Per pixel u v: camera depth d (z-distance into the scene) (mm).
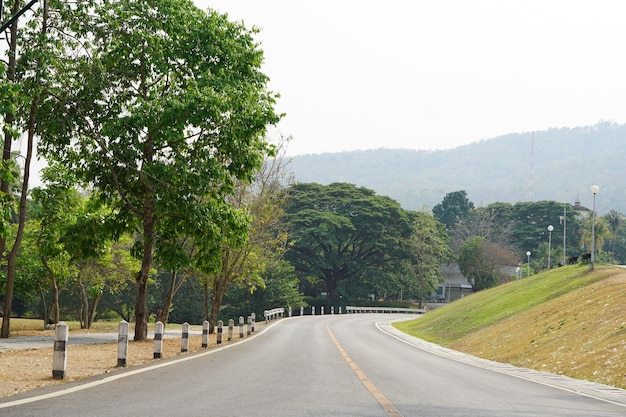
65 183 33875
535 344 29719
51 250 33625
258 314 83062
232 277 40062
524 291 52062
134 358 18859
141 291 28406
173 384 11945
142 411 8484
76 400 9375
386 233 99750
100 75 25750
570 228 136250
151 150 26750
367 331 47500
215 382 12555
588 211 168500
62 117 25781
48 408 8523
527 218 141875
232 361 18469
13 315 72562
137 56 26844
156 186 25719
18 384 11367
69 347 22266
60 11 25984
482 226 140625
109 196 28438
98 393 10266
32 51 24891
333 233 94500
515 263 112312
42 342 25203
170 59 26938
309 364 18359
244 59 27469
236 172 27547
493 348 32750
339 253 99125
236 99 26188
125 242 43625
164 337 32750
